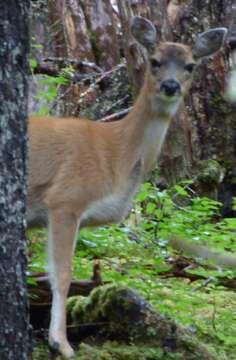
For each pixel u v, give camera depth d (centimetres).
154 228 1488
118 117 1966
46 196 1140
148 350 1047
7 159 834
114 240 1404
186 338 1070
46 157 1145
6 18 822
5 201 835
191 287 1295
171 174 1888
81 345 1051
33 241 1250
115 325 1087
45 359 1031
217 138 2070
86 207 1146
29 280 1078
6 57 827
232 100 2072
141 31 1283
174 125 1891
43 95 1566
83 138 1156
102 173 1154
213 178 1945
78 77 2005
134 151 1191
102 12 2233
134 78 1873
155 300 1191
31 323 1107
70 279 1097
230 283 1371
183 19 2066
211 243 1436
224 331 1147
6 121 832
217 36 1297
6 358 834
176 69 1234
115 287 1098
